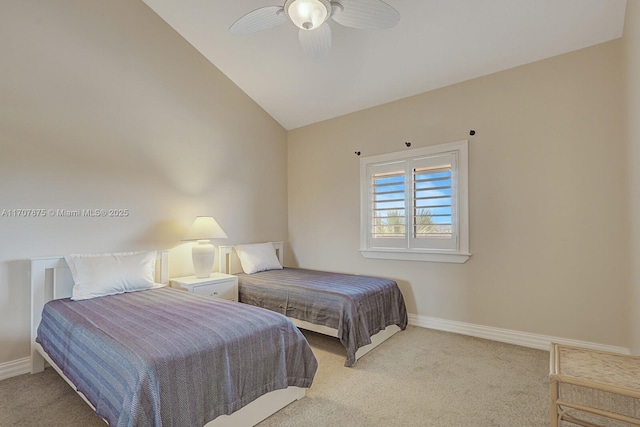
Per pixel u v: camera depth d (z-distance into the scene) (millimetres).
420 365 2430
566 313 2596
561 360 1517
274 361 1805
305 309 2816
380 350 2725
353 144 3873
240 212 3951
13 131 2344
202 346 1521
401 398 1976
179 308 2090
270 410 1796
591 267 2494
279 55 3318
